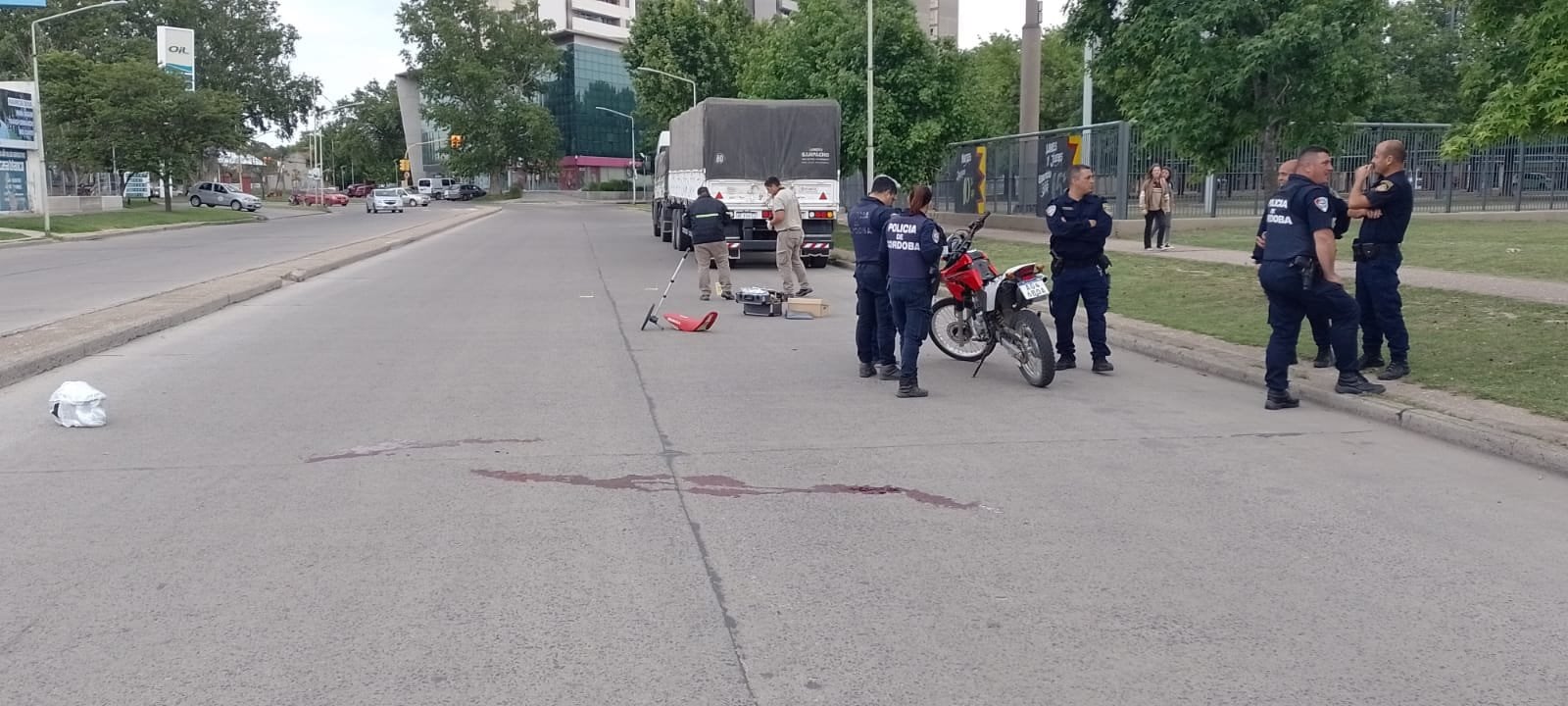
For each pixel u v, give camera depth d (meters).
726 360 10.64
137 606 4.47
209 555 5.06
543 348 11.31
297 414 8.07
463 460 6.78
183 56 66.06
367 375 9.71
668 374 9.87
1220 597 4.63
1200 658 4.04
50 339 10.62
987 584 4.76
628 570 4.91
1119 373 10.05
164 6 76.19
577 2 109.81
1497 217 32.12
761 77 33.62
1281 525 5.59
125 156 51.84
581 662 3.98
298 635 4.19
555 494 6.06
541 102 108.94
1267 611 4.48
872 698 3.72
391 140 124.25
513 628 4.28
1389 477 6.48
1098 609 4.50
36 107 35.03
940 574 4.88
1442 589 4.72
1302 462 6.82
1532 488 6.23
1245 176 29.95
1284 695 3.75
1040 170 30.61
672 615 4.41
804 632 4.25
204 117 53.31
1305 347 10.53
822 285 18.81
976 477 6.47
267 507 5.79
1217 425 7.87
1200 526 5.57
